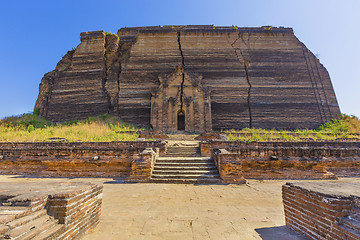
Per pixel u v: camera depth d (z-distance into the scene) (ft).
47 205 10.58
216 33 106.22
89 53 103.09
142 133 64.75
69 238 10.60
